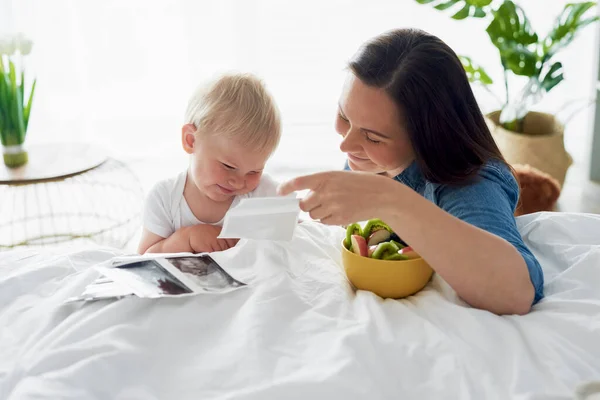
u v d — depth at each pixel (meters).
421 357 0.84
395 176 1.25
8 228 2.55
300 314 0.94
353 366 0.80
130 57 3.43
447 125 1.06
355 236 1.09
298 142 3.58
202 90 1.34
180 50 3.42
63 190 2.92
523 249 1.00
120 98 3.54
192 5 3.30
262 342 0.85
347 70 1.15
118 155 3.36
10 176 1.96
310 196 0.93
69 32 3.21
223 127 1.27
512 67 2.59
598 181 2.96
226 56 3.44
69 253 1.12
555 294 1.02
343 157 3.39
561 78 2.57
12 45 2.00
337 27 3.51
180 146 3.49
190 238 1.36
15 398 0.75
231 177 1.31
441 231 0.91
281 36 3.53
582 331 0.89
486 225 1.01
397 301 1.01
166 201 1.45
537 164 2.64
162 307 0.93
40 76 3.24
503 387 0.80
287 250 1.11
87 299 0.93
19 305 0.98
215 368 0.81
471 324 0.90
